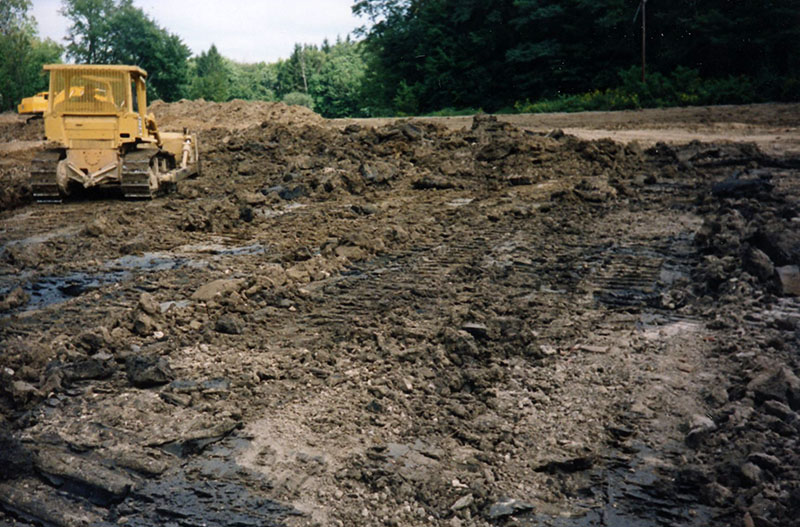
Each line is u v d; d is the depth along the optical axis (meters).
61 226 13.11
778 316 7.25
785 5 37.84
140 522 4.48
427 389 6.10
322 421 5.62
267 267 10.06
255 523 4.42
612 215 12.09
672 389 6.00
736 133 21.41
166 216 13.87
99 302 8.66
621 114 29.33
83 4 74.81
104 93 15.04
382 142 19.75
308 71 163.62
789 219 10.27
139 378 6.22
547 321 7.48
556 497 4.71
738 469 4.77
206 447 5.27
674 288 8.38
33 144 27.94
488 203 13.73
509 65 50.75
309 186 16.12
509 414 5.70
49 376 6.22
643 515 4.49
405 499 4.68
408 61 56.94
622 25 46.22
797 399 5.59
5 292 9.14
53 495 4.79
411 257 10.36
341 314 7.97
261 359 6.77
